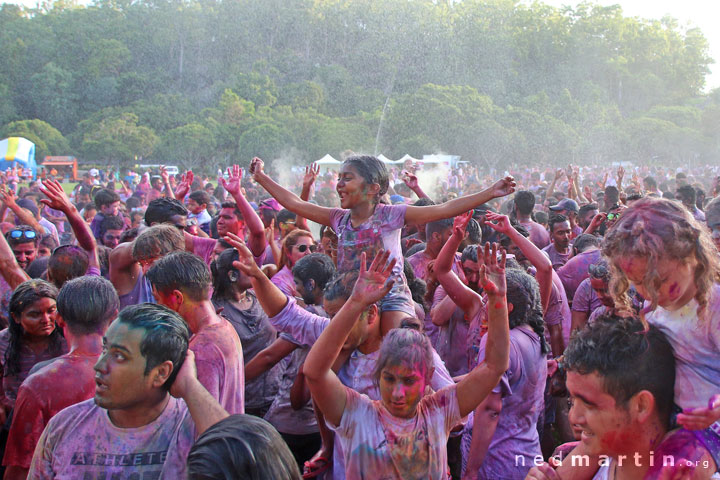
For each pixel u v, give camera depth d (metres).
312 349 2.16
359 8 108.94
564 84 94.50
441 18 102.44
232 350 2.62
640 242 1.63
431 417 2.24
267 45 112.62
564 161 69.00
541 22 103.50
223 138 77.56
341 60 109.19
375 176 3.06
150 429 2.10
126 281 3.88
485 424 2.86
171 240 3.60
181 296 2.66
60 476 2.06
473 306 3.56
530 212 6.72
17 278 3.81
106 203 7.07
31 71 102.25
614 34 103.38
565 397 4.00
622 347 1.68
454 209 3.04
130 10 117.44
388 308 2.99
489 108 71.62
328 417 2.22
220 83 100.94
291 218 5.84
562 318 4.28
